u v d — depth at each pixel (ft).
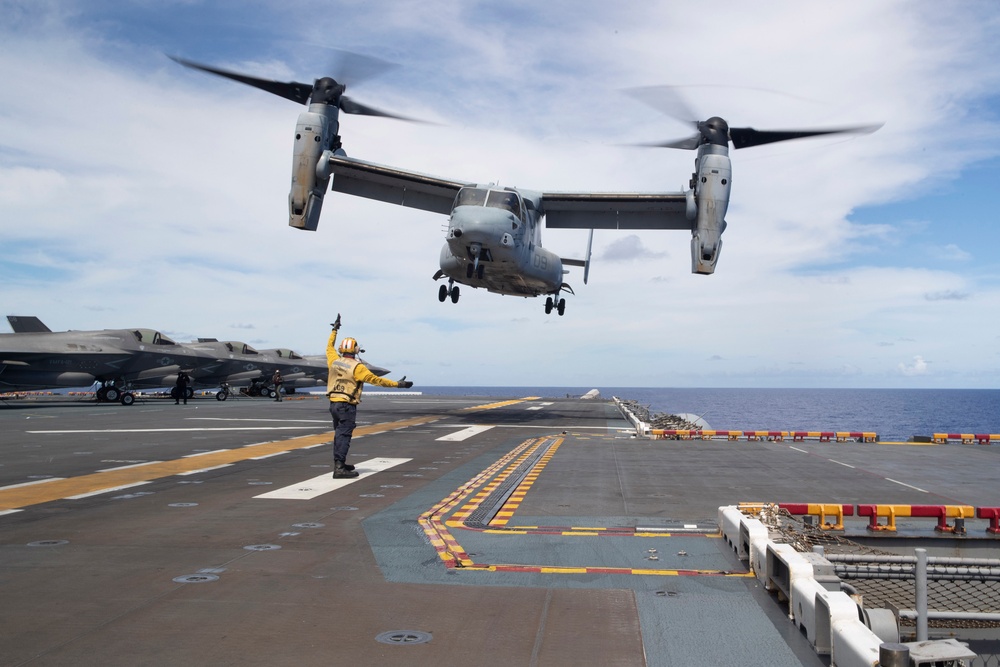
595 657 14.62
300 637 15.49
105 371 134.21
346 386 40.88
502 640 15.51
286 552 23.18
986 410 471.62
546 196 100.99
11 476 40.68
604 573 21.11
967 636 21.01
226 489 36.47
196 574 20.42
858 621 13.84
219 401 161.27
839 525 26.96
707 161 90.84
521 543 24.91
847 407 533.14
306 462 47.98
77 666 13.67
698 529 27.45
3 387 124.47
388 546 24.16
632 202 98.89
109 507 31.22
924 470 48.42
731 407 503.20
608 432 79.46
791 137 91.35
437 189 100.12
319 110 94.17
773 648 15.20
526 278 102.12
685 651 14.99
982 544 26.63
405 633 15.85
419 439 67.21
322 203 98.02
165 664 13.85
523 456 54.03
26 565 21.30
